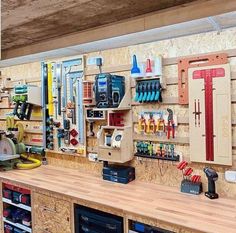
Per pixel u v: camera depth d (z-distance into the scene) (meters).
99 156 2.79
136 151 2.73
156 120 2.58
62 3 2.29
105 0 2.28
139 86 2.60
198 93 2.34
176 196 2.30
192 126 2.37
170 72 2.50
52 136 3.42
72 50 3.03
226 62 2.21
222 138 2.24
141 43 2.67
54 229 2.58
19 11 2.46
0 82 4.05
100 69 2.96
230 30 2.20
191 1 2.38
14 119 3.85
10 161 3.37
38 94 3.49
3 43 3.67
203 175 2.38
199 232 1.72
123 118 2.79
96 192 2.44
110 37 2.80
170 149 2.53
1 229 3.14
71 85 3.20
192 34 2.38
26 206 2.87
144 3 2.39
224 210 1.99
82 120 3.12
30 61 3.63
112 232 2.21
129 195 2.34
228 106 2.21
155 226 1.92
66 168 3.36
